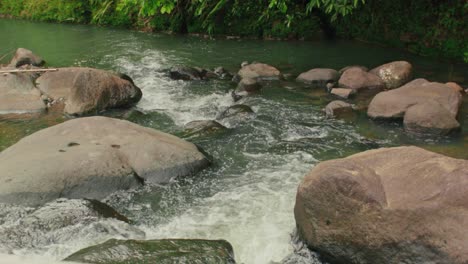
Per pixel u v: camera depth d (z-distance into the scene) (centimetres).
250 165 573
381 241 352
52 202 463
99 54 1211
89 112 755
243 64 1062
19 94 809
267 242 420
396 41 1214
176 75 978
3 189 461
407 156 401
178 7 1513
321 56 1163
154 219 460
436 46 1101
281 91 870
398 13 1204
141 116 752
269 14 1394
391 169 389
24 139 564
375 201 357
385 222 351
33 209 453
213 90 898
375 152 419
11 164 498
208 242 392
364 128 685
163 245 380
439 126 645
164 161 536
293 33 1386
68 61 1128
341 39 1377
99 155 515
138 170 523
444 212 339
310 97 834
